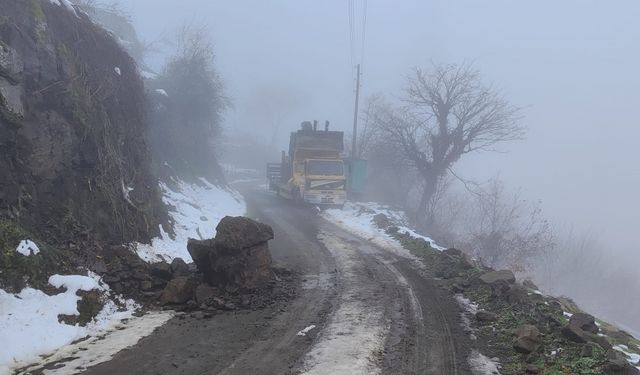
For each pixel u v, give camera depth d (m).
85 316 7.52
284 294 9.81
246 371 6.09
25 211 8.41
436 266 12.94
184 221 15.67
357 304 9.33
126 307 8.41
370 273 12.21
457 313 8.99
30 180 8.74
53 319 7.00
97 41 12.37
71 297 7.57
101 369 6.01
